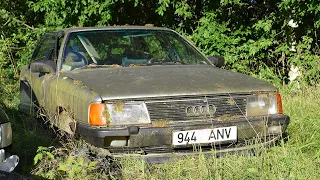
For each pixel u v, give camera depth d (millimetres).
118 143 4629
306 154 5289
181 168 4609
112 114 4660
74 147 4914
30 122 6402
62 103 5387
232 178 4430
